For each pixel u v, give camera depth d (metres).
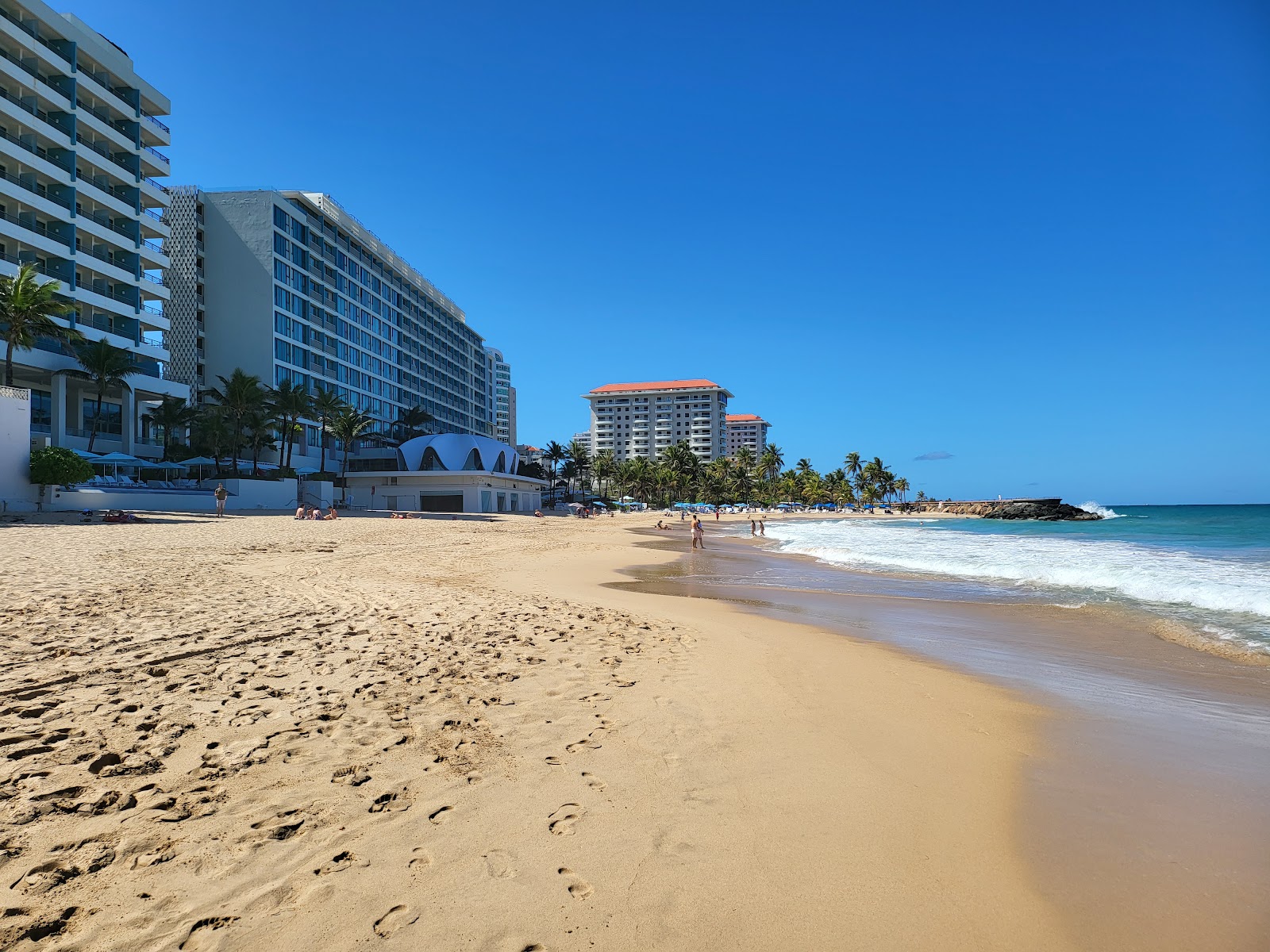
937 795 4.05
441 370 114.12
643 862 3.21
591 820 3.61
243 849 3.19
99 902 2.75
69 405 47.47
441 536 31.81
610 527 56.97
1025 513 118.69
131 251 50.00
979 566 19.75
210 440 53.31
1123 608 11.90
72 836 3.22
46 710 4.84
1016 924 2.79
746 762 4.50
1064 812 3.84
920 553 25.16
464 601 11.12
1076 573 16.95
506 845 3.32
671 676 6.76
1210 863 3.30
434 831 3.44
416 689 5.80
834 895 2.98
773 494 146.38
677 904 2.89
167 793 3.71
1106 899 2.99
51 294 37.78
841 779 4.25
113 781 3.80
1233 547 27.11
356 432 70.62
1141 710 5.88
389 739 4.66
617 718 5.33
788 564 21.09
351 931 2.64
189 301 66.88
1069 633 9.62
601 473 127.12
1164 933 2.74
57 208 44.19
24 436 31.25
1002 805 3.92
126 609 8.70
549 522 59.47
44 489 32.00
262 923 2.68
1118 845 3.47
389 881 2.99
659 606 12.03
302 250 74.69
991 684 6.76
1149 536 39.81
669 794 3.96
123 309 48.59
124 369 45.28
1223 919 2.83
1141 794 4.10
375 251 89.06
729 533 46.62
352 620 8.79
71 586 10.34
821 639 9.12
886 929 2.75
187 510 39.62
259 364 67.06
